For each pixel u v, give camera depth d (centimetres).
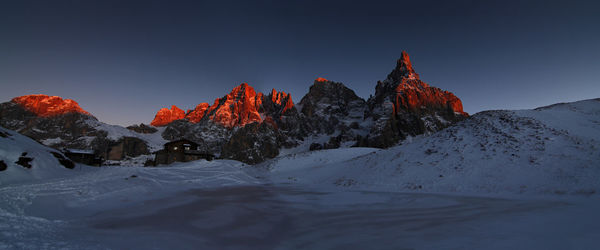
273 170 4281
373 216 959
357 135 14725
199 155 5844
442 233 659
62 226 794
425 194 1593
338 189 2141
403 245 574
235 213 1066
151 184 1922
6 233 648
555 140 2042
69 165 2428
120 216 983
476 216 866
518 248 508
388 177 2305
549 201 1132
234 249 589
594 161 1566
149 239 665
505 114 2867
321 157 4544
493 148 2198
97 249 561
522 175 1661
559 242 532
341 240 645
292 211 1117
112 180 1748
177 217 976
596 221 707
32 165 1828
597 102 3075
